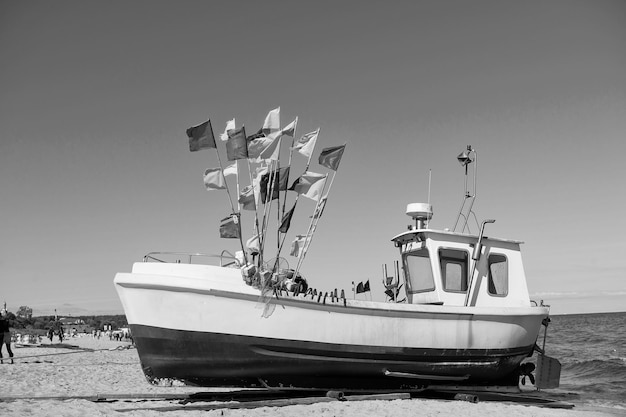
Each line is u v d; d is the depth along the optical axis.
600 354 32.00
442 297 12.50
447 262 12.74
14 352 32.31
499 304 12.95
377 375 11.68
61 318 141.00
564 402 14.42
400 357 11.49
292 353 10.70
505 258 13.28
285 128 11.51
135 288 10.18
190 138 11.07
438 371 12.08
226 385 10.88
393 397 11.52
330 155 11.60
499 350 12.52
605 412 12.50
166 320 10.13
